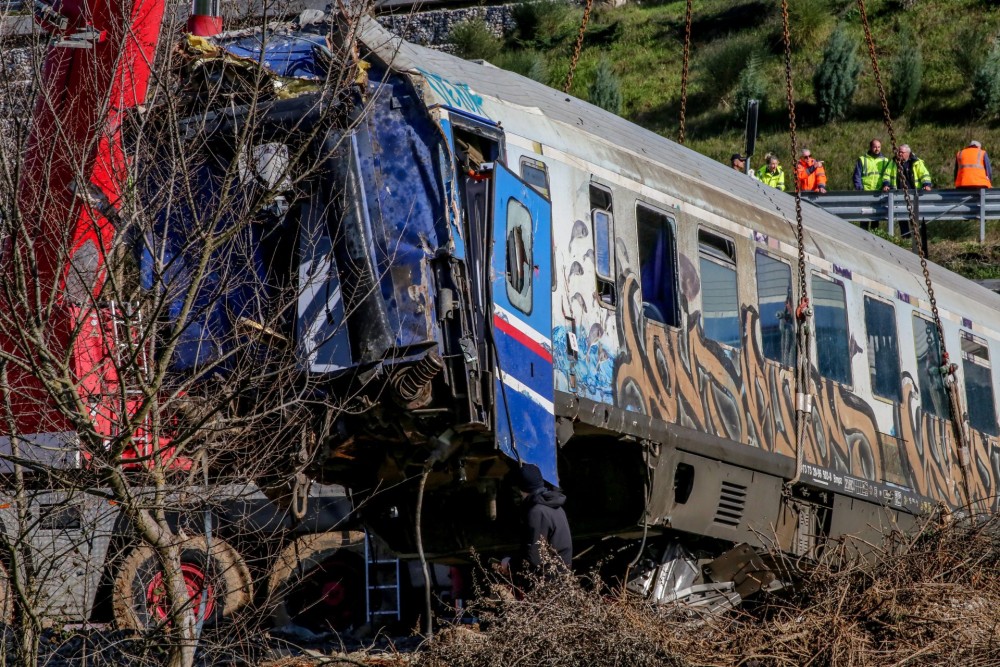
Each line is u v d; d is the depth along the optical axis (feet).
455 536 120.57
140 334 87.76
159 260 88.53
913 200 325.83
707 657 91.97
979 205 326.65
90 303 89.15
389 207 98.48
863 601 99.19
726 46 495.41
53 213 91.76
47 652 93.71
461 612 99.60
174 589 89.35
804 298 147.54
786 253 150.30
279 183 88.79
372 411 97.66
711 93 484.33
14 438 87.30
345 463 106.52
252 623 106.93
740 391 136.77
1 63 95.55
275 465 98.37
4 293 88.63
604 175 123.03
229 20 108.06
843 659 92.48
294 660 102.27
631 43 523.29
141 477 88.58
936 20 520.42
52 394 82.99
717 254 138.41
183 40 101.45
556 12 522.47
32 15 96.94
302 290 94.22
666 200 131.54
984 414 190.19
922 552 108.78
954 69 487.61
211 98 96.37
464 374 96.43
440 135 98.78
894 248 184.55
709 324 134.51
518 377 101.81
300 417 95.76
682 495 127.95
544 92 124.98
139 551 102.94
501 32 518.78
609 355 118.11
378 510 121.90
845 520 153.58
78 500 89.25
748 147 248.52
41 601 90.94
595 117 130.11
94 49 99.30
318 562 130.31
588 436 119.96
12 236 83.51
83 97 99.09
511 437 99.50
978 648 94.58
